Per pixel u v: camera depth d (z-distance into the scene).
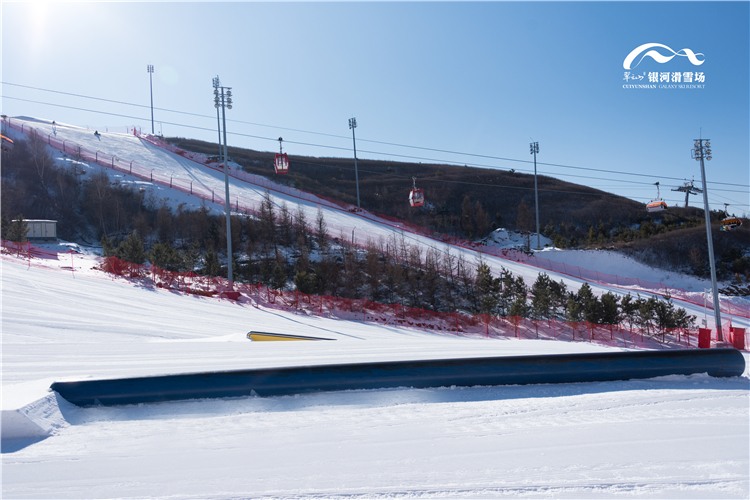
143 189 42.44
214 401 4.55
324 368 4.96
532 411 4.38
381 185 71.94
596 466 3.21
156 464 3.24
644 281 38.19
